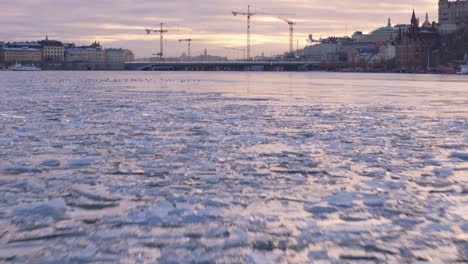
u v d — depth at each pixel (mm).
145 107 21547
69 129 13781
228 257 4480
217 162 8922
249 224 5395
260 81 67438
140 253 4566
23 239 4926
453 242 4879
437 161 9109
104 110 19984
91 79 75250
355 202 6262
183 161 9008
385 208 6000
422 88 44688
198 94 32594
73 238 4949
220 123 15430
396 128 14344
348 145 11016
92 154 9750
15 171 8109
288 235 5062
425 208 6008
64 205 6090
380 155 9734
